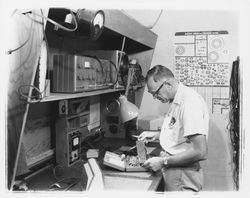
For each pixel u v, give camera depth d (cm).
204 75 298
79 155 198
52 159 192
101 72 195
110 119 276
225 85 293
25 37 117
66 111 198
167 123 202
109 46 286
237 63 264
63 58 155
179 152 186
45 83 125
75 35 189
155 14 304
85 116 241
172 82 195
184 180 184
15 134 118
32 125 175
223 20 288
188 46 300
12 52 117
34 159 176
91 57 176
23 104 116
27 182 155
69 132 185
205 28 294
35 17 118
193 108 177
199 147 171
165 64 307
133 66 254
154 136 240
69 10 136
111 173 172
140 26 230
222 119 295
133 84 253
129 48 303
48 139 193
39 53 117
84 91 169
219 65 293
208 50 295
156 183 157
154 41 293
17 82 116
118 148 230
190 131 171
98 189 136
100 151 223
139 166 178
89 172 143
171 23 302
